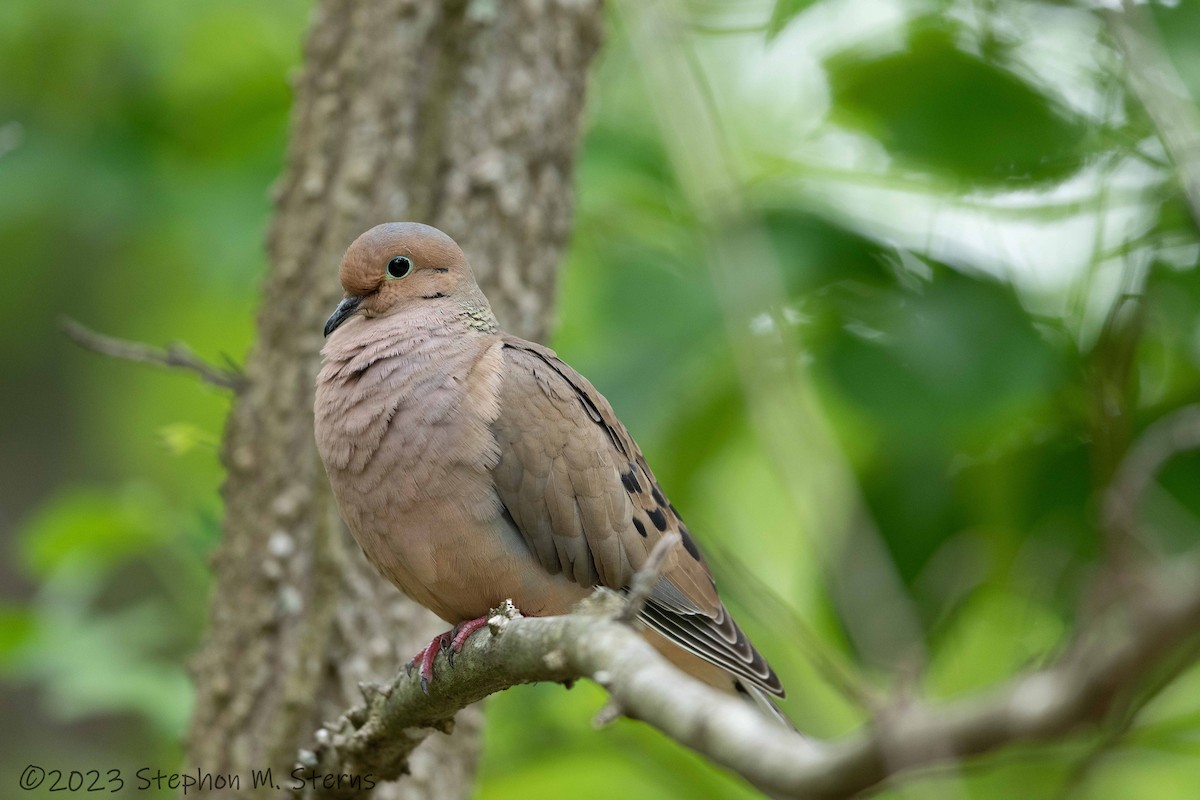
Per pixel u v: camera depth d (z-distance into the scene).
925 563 10.63
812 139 11.82
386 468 8.74
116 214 12.81
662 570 9.36
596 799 11.80
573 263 13.46
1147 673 3.28
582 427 9.20
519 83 10.59
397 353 9.06
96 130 13.22
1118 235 10.27
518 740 12.00
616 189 12.26
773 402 9.87
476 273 10.42
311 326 10.25
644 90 13.22
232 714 9.98
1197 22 10.19
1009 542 10.80
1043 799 11.13
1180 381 10.56
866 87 10.85
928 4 10.71
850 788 3.73
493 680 7.01
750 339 10.00
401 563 8.90
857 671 9.97
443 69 10.37
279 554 10.04
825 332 10.68
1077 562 10.70
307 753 8.41
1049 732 3.27
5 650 11.51
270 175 12.65
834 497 9.70
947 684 11.63
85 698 11.16
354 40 10.48
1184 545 9.95
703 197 10.36
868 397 10.23
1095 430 9.36
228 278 12.46
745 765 4.12
